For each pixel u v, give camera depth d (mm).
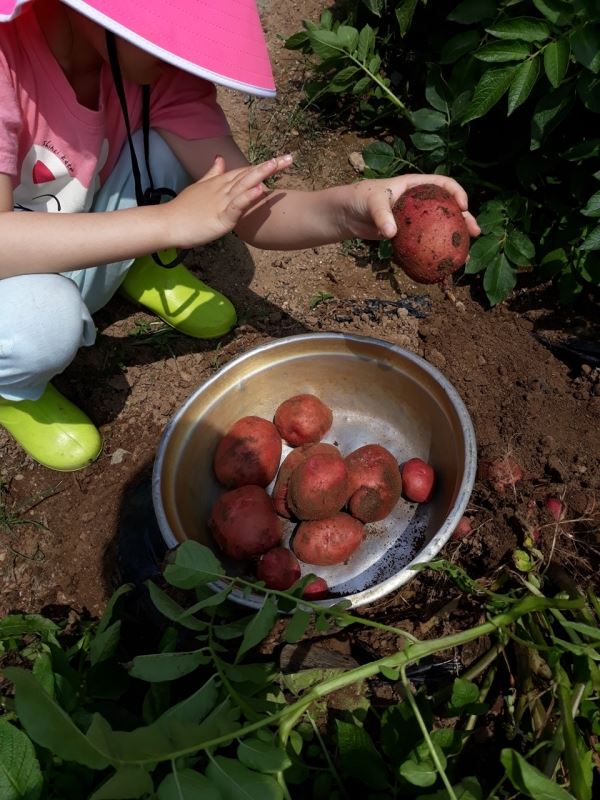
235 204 589
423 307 928
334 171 1070
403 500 727
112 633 525
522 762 399
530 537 672
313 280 971
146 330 918
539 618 614
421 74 1089
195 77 741
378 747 587
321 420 744
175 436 694
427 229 574
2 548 776
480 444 773
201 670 646
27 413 777
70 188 707
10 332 652
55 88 642
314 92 1111
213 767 424
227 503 668
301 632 491
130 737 412
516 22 720
